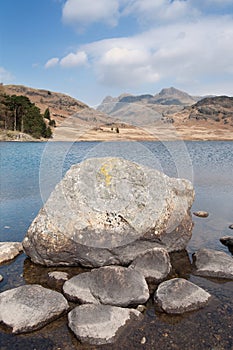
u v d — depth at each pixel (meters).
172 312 4.02
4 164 19.42
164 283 4.52
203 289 4.53
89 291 4.32
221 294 4.51
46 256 5.32
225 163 20.56
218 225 7.75
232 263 5.19
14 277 5.02
